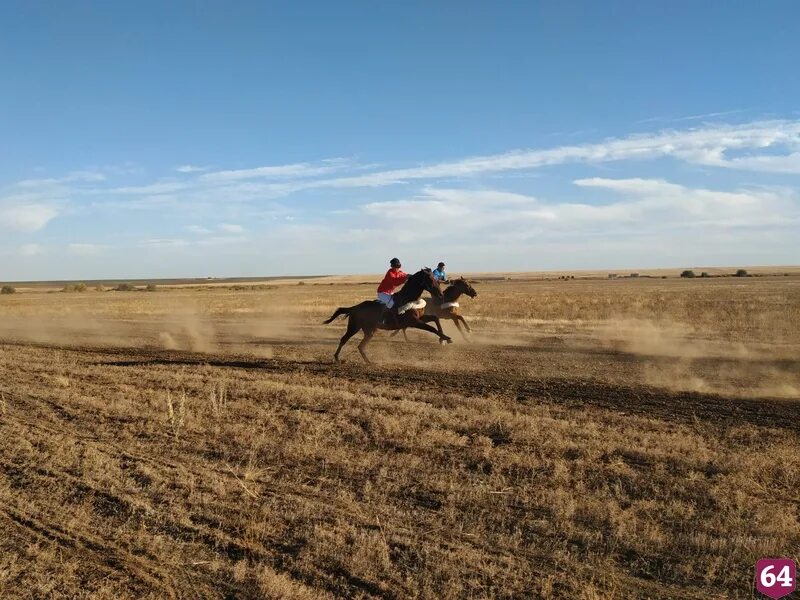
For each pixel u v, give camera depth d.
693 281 101.00
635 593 5.33
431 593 5.32
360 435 9.69
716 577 5.53
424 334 24.52
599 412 10.99
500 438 9.50
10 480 8.03
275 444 9.29
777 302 39.34
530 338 22.69
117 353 20.22
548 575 5.58
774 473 7.74
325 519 6.74
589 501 7.04
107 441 9.64
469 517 6.78
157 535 6.44
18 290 118.94
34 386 13.98
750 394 12.48
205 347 21.58
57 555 6.06
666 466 8.14
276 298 64.25
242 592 5.40
